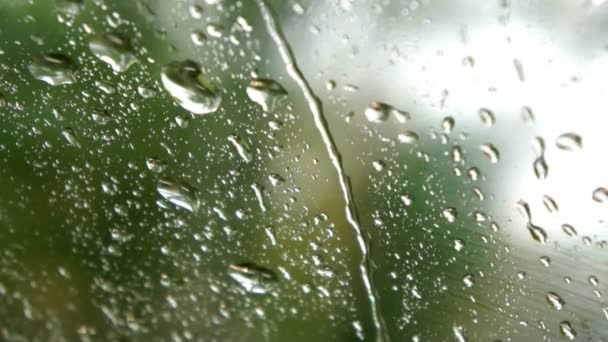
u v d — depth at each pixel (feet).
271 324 0.30
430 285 0.31
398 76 0.35
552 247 0.32
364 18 0.37
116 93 0.33
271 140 0.33
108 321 0.28
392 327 0.30
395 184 0.33
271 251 0.31
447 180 0.33
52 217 0.30
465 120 0.34
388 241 0.32
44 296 0.28
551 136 0.34
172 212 0.31
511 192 0.33
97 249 0.30
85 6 0.34
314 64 0.35
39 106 0.32
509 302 0.31
